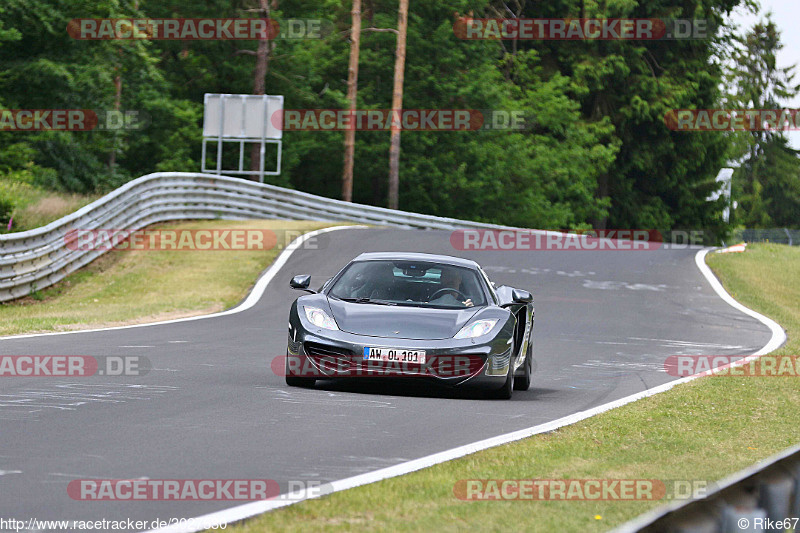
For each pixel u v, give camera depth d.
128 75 136.00
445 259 34.44
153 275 71.69
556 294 72.50
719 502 11.52
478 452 21.19
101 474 17.95
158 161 150.62
